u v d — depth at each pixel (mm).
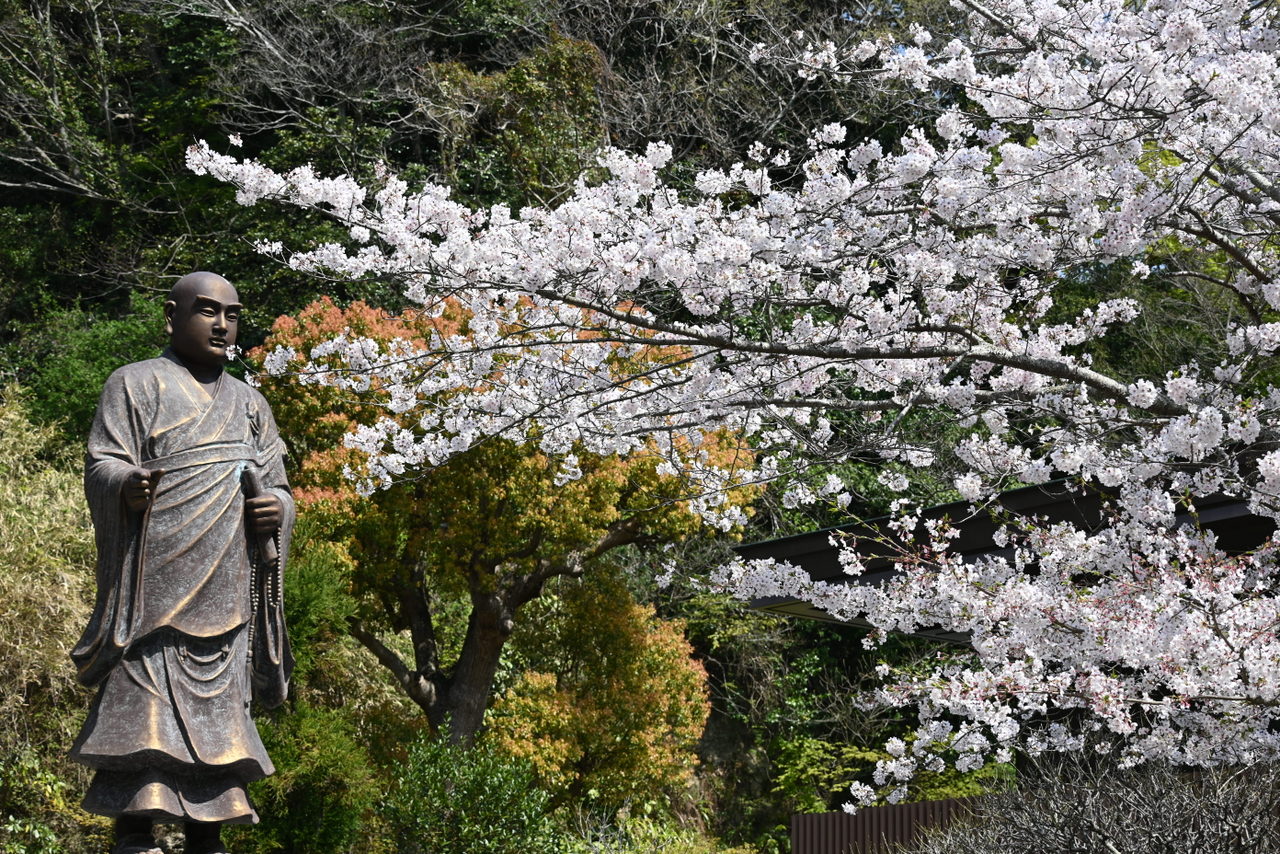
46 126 21875
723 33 18797
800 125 16328
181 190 21000
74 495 12125
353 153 19125
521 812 10930
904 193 5367
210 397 5102
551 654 13297
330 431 11734
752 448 6789
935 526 6348
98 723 4652
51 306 20578
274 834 9922
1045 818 6477
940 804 8531
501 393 5957
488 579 12125
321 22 19969
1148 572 5145
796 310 6367
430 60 20047
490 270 5168
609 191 5215
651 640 13016
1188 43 4539
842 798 16438
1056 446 5543
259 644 5086
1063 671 5363
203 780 4758
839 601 6117
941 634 9047
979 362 5664
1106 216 5227
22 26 21719
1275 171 5168
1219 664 4285
